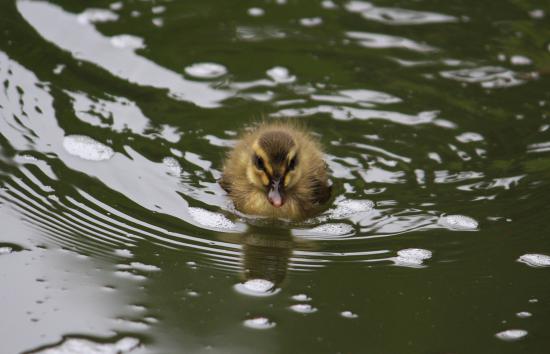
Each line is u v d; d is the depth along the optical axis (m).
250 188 10.64
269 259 9.40
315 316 8.44
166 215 10.14
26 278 8.85
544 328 8.27
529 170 11.16
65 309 8.43
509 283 8.95
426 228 10.00
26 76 12.63
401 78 13.29
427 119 12.34
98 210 10.07
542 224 9.98
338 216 10.35
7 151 11.02
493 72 13.46
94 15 14.39
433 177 11.09
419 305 8.61
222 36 14.21
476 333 8.20
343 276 9.09
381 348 7.98
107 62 13.23
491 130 12.08
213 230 9.97
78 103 12.17
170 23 14.46
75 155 11.09
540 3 15.45
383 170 11.28
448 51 14.00
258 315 8.43
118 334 8.11
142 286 8.80
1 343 7.93
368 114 12.45
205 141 11.70
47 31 13.82
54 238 9.51
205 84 12.95
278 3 15.33
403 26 14.70
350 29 14.58
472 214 10.23
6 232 9.55
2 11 14.23
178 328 8.21
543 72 13.44
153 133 11.74
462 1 15.46
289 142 10.64
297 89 12.98
